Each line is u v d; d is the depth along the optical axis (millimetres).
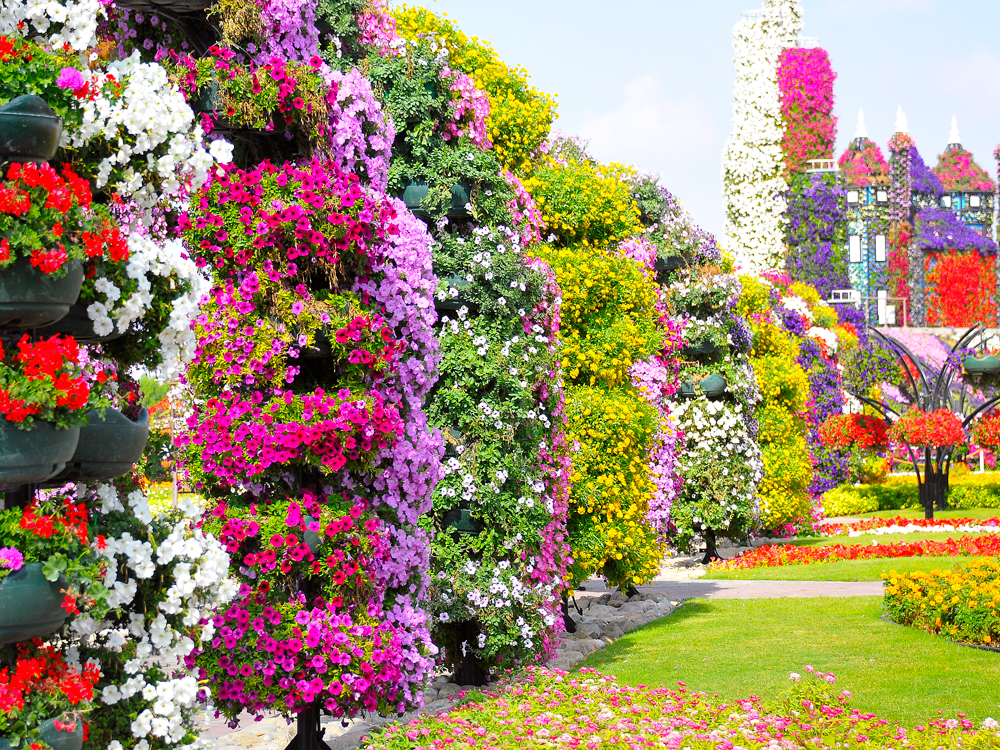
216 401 6387
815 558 17625
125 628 4480
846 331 35688
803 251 42375
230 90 6422
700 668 9203
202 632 4793
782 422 21734
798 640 10188
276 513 6445
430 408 8938
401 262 7004
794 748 6172
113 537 4379
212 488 6520
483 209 9195
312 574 6449
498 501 8867
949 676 8281
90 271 4172
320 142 6680
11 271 3752
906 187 62375
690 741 6367
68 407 3857
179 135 4605
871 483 30391
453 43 13758
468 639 9273
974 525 22281
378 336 6754
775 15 41875
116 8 6879
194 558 4621
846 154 63406
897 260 62312
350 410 6402
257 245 6398
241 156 7262
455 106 8953
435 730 6852
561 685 7957
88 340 4422
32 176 3789
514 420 9047
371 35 7988
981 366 24188
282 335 6438
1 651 3957
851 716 6809
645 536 13938
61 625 3988
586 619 12781
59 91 4188
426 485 7289
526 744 6418
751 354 21984
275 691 6316
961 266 64312
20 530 3822
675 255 17609
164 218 5156
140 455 4496
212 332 6371
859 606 12148
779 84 42906
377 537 6660
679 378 18609
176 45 6977
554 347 9922
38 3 4297
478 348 9016
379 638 6547
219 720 8297
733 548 22031
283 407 6402
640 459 13383
